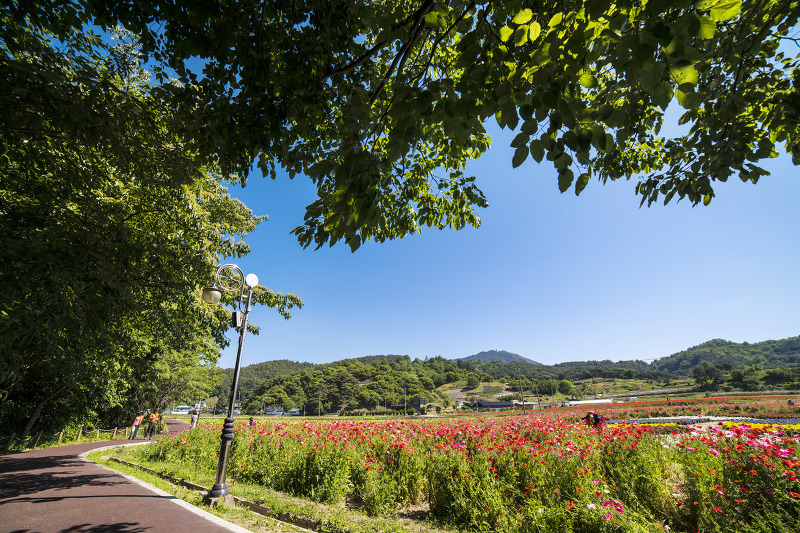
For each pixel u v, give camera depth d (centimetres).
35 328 430
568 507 407
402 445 721
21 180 502
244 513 559
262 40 341
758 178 378
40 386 1680
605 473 571
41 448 1537
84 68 487
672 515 450
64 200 567
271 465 785
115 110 529
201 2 289
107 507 578
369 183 232
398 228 575
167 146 646
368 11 336
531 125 205
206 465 921
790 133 373
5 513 546
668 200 432
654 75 179
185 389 3328
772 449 438
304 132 414
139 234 740
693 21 158
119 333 796
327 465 679
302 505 587
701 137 396
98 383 1021
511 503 502
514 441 672
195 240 828
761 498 378
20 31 418
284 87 365
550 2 232
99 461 1094
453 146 409
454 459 590
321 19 341
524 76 212
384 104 392
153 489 708
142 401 3058
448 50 457
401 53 281
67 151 565
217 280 738
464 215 616
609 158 502
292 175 428
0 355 465
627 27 194
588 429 959
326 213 293
